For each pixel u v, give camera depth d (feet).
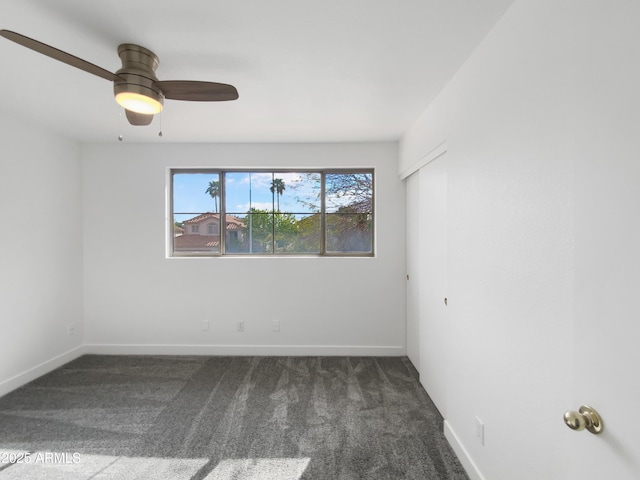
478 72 4.75
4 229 7.65
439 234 6.82
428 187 7.52
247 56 5.06
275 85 6.07
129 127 8.54
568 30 2.90
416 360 9.03
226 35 4.50
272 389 7.91
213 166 10.11
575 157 2.72
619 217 2.28
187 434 6.15
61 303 9.29
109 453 5.61
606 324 2.36
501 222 4.11
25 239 8.18
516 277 3.79
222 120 8.01
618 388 2.24
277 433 6.18
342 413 6.86
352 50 4.89
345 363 9.52
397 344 10.12
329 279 10.14
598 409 2.41
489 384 4.42
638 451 2.09
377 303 10.11
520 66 3.70
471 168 4.97
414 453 5.61
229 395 7.61
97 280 10.13
